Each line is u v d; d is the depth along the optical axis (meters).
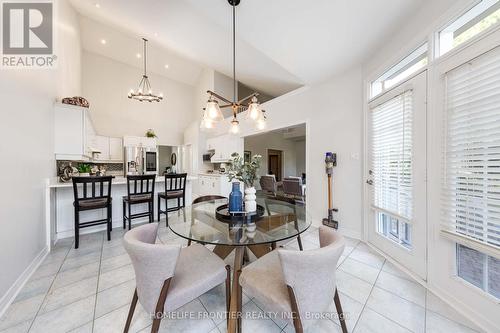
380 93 2.36
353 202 2.94
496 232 1.28
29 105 2.04
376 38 2.28
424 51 1.90
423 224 1.81
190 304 1.57
